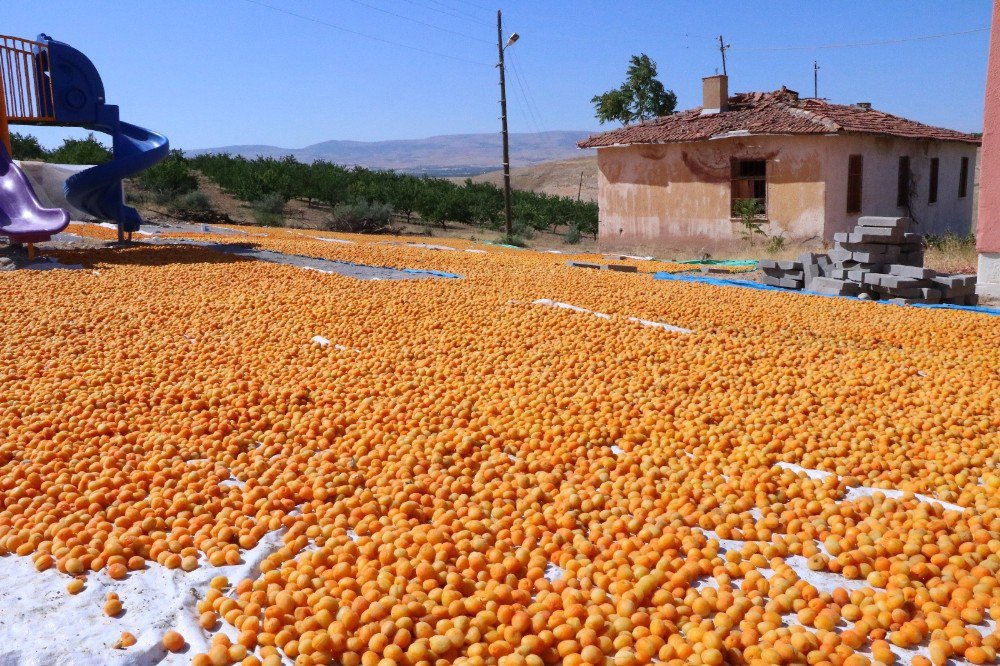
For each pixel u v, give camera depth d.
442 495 4.24
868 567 3.49
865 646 3.03
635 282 13.12
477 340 7.82
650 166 22.67
